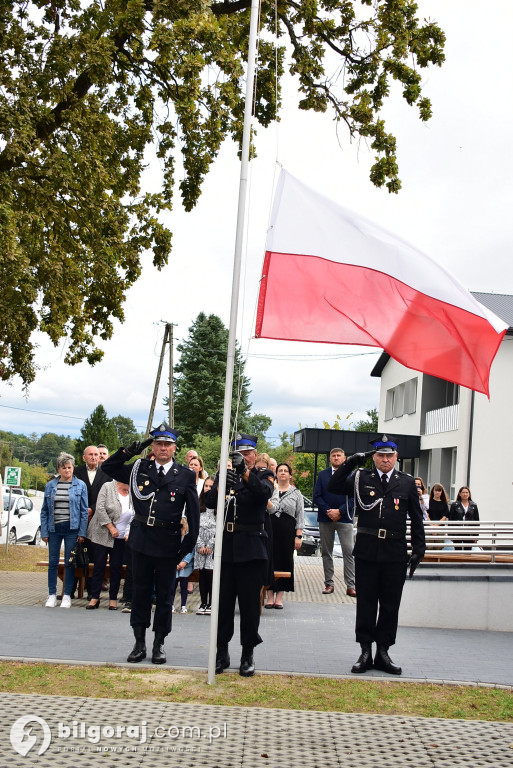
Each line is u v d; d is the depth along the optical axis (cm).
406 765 531
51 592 1205
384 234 869
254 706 668
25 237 1628
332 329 870
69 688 694
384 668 827
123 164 1941
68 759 519
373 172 1841
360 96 1833
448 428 3102
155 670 775
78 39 1588
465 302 848
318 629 1074
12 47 1591
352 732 596
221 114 1759
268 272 865
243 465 786
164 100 1853
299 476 4928
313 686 745
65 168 1585
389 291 861
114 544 1207
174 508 809
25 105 1522
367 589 833
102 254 1697
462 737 591
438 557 1248
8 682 704
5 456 9625
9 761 508
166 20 1609
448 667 861
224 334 7662
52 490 1201
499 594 1166
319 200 872
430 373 867
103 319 1911
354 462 857
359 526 847
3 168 1574
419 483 1833
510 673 838
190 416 7562
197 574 1353
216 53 1622
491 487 2823
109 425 10350
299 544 1281
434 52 1800
